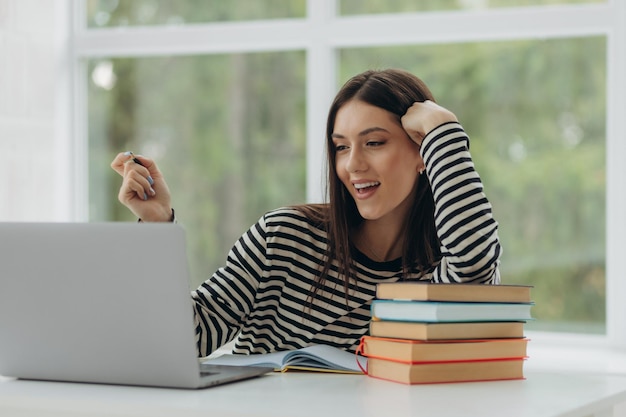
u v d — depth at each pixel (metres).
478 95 3.32
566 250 3.22
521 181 3.27
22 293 1.58
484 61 3.31
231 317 2.05
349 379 1.64
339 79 3.46
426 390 1.53
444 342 1.60
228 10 3.57
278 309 2.09
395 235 2.05
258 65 3.56
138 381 1.55
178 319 1.49
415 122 1.92
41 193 3.53
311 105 3.46
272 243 2.07
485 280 1.88
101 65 3.72
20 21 3.44
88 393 1.50
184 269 1.47
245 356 1.86
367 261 2.04
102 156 3.71
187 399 1.43
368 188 1.97
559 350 3.13
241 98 3.58
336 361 1.74
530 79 3.26
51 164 3.58
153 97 3.67
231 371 1.65
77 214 3.70
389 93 1.97
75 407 1.45
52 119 3.58
